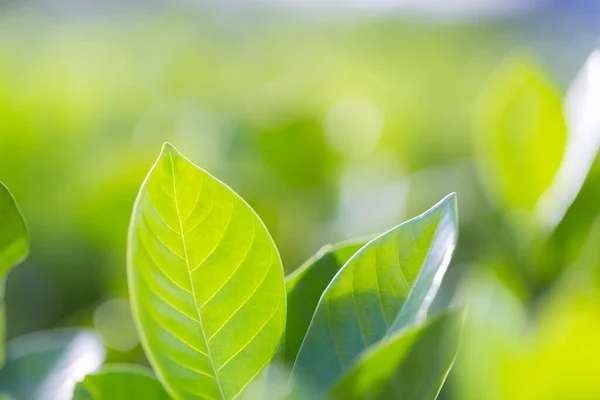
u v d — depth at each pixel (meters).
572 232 0.53
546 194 0.54
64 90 1.25
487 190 0.65
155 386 0.35
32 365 0.46
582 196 0.52
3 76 1.24
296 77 1.62
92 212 0.79
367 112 1.02
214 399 0.32
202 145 0.95
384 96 1.34
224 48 2.31
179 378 0.32
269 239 0.32
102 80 1.65
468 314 0.39
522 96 0.56
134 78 1.75
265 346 0.32
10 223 0.35
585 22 1.93
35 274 0.82
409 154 1.01
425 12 2.34
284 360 0.34
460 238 0.73
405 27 2.35
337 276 0.33
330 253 0.35
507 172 0.56
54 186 0.92
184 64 1.92
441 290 0.59
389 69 1.82
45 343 0.47
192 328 0.32
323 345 0.33
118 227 0.79
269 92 1.09
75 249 0.81
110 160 0.90
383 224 0.80
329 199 0.85
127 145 1.08
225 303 0.32
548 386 0.38
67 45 2.17
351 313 0.33
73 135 1.09
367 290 0.33
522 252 0.55
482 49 1.92
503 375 0.38
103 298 0.80
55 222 0.82
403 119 1.12
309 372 0.32
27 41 2.20
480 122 0.67
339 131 0.97
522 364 0.38
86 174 0.90
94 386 0.35
